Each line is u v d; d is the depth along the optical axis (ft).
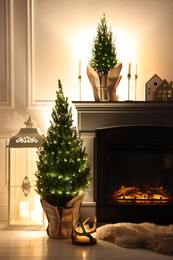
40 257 8.57
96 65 11.39
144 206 11.33
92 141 11.21
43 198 10.30
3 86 12.43
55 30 12.42
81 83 12.42
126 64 12.41
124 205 11.34
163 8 12.41
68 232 10.18
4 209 12.29
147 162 11.62
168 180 11.67
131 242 9.34
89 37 12.40
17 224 11.32
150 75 12.41
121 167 11.66
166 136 11.31
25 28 12.38
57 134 10.27
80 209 10.61
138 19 12.42
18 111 12.40
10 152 11.43
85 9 12.42
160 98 11.44
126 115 11.15
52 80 12.41
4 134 12.38
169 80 12.41
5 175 12.37
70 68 12.42
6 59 12.37
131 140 11.34
